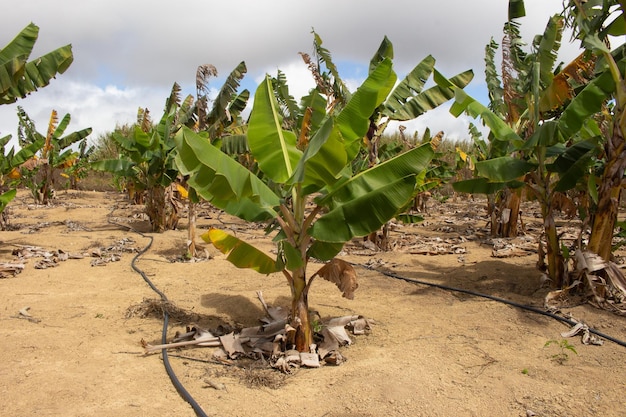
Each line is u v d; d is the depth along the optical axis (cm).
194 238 620
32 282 489
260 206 316
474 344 337
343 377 289
